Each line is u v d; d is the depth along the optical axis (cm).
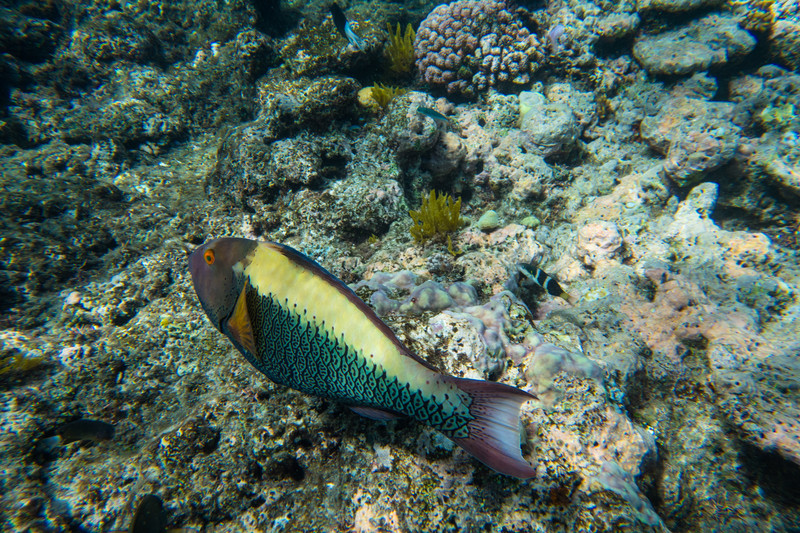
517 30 707
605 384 265
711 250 477
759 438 291
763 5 652
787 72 654
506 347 279
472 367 244
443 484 201
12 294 411
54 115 653
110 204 536
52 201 486
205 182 619
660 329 365
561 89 707
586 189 620
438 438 210
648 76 694
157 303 403
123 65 724
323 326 158
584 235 492
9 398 303
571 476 210
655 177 568
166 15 780
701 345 361
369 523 195
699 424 321
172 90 731
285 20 934
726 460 305
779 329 371
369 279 383
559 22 729
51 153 595
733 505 290
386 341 152
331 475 216
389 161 566
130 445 291
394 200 526
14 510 242
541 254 475
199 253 173
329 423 226
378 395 161
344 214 501
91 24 722
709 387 335
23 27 666
